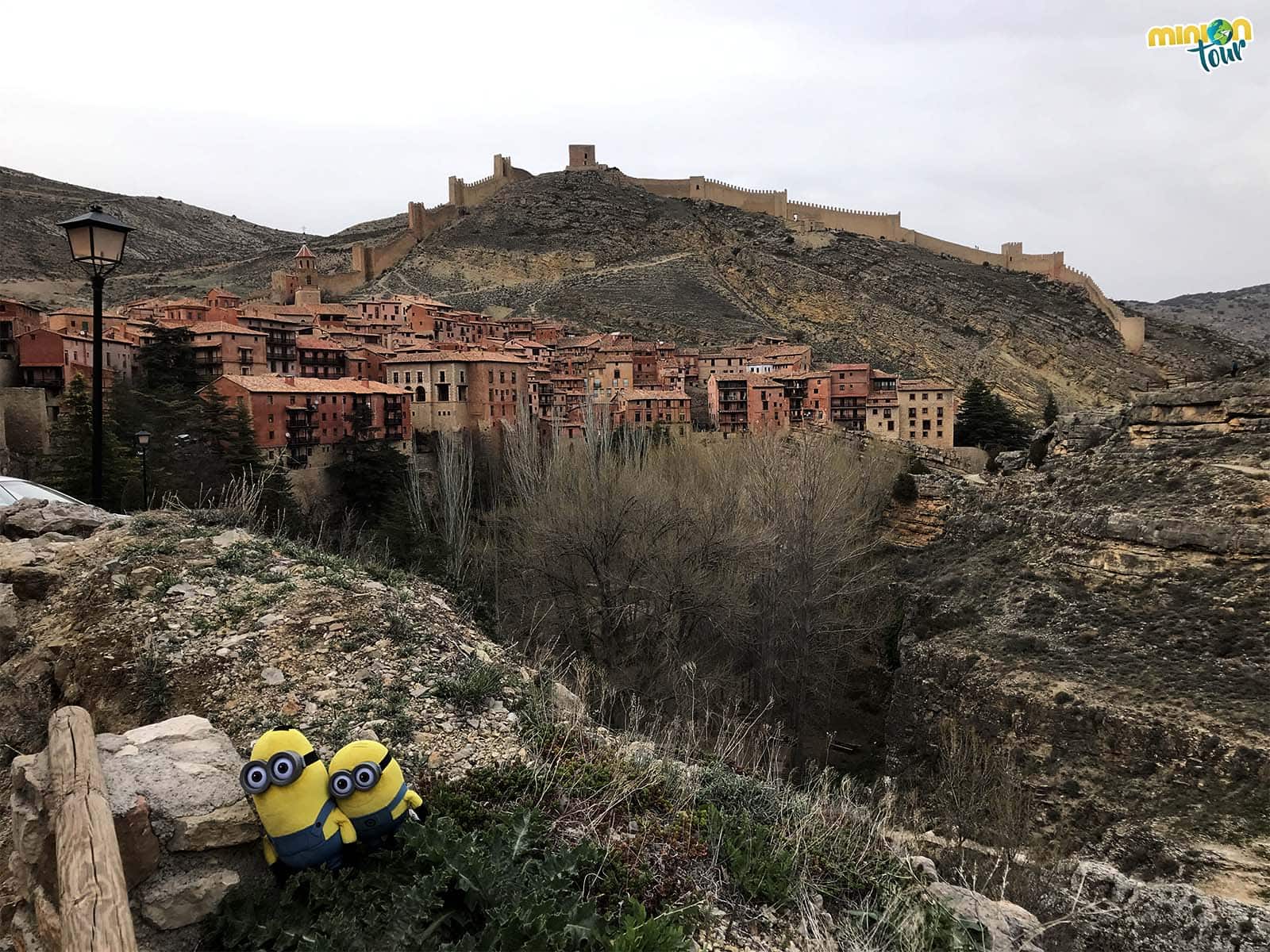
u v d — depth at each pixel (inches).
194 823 219.6
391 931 197.3
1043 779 893.8
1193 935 553.9
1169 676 920.9
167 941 206.2
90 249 551.5
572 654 989.8
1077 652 1037.8
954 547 1583.4
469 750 317.1
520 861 249.3
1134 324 5757.9
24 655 368.8
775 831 315.3
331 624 382.3
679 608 1268.5
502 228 7588.6
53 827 211.6
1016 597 1231.5
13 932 213.8
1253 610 955.3
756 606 1350.9
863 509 1745.8
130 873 209.0
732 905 270.5
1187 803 771.4
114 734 275.4
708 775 351.9
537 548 1321.4
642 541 1294.3
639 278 6707.7
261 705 326.3
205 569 424.5
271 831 220.7
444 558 1380.4
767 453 1620.3
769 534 1311.5
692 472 1701.5
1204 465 1227.2
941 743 1042.7
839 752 1283.2
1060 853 791.7
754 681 1366.9
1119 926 554.6
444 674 362.9
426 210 7770.7
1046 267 6894.7
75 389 1825.8
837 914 285.6
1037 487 1539.1
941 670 1142.3
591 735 360.2
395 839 237.9
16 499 609.3
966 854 518.6
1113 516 1192.2
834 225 7716.5
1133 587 1109.1
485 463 2393.0
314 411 2461.9
